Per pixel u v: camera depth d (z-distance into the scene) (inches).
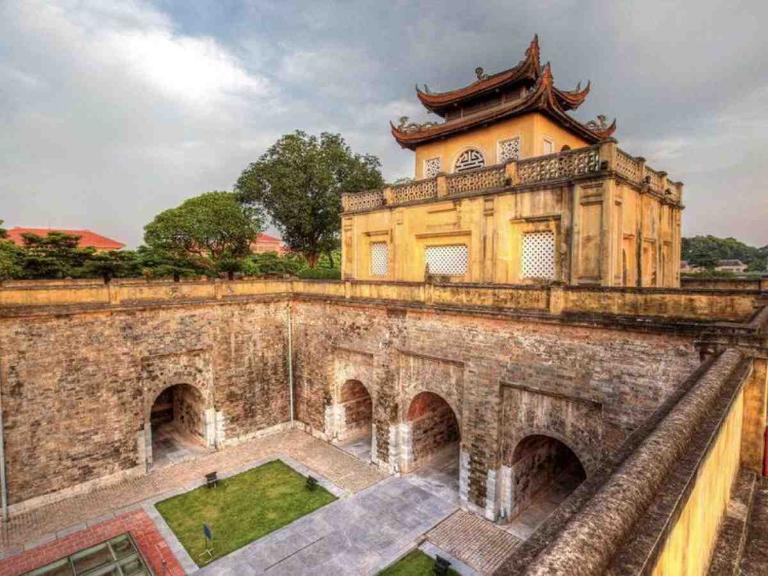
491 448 594.9
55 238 1190.3
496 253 695.1
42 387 639.1
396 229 846.5
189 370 796.0
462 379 637.3
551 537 115.0
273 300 895.7
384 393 740.0
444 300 639.8
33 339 630.5
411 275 824.9
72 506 645.9
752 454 269.0
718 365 268.8
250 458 797.2
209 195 1574.8
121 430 712.4
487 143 813.9
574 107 845.8
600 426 500.7
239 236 1477.6
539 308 541.0
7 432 611.2
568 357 517.0
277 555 545.3
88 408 679.7
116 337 704.4
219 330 824.9
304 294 884.6
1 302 606.2
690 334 422.9
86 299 674.8
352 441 861.8
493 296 583.8
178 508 644.7
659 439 158.9
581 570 91.6
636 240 672.4
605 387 488.7
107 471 698.8
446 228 764.6
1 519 606.2
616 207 597.6
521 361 558.9
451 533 582.6
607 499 120.2
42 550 552.7
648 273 735.7
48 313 637.3
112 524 606.2
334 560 535.8
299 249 1473.9
